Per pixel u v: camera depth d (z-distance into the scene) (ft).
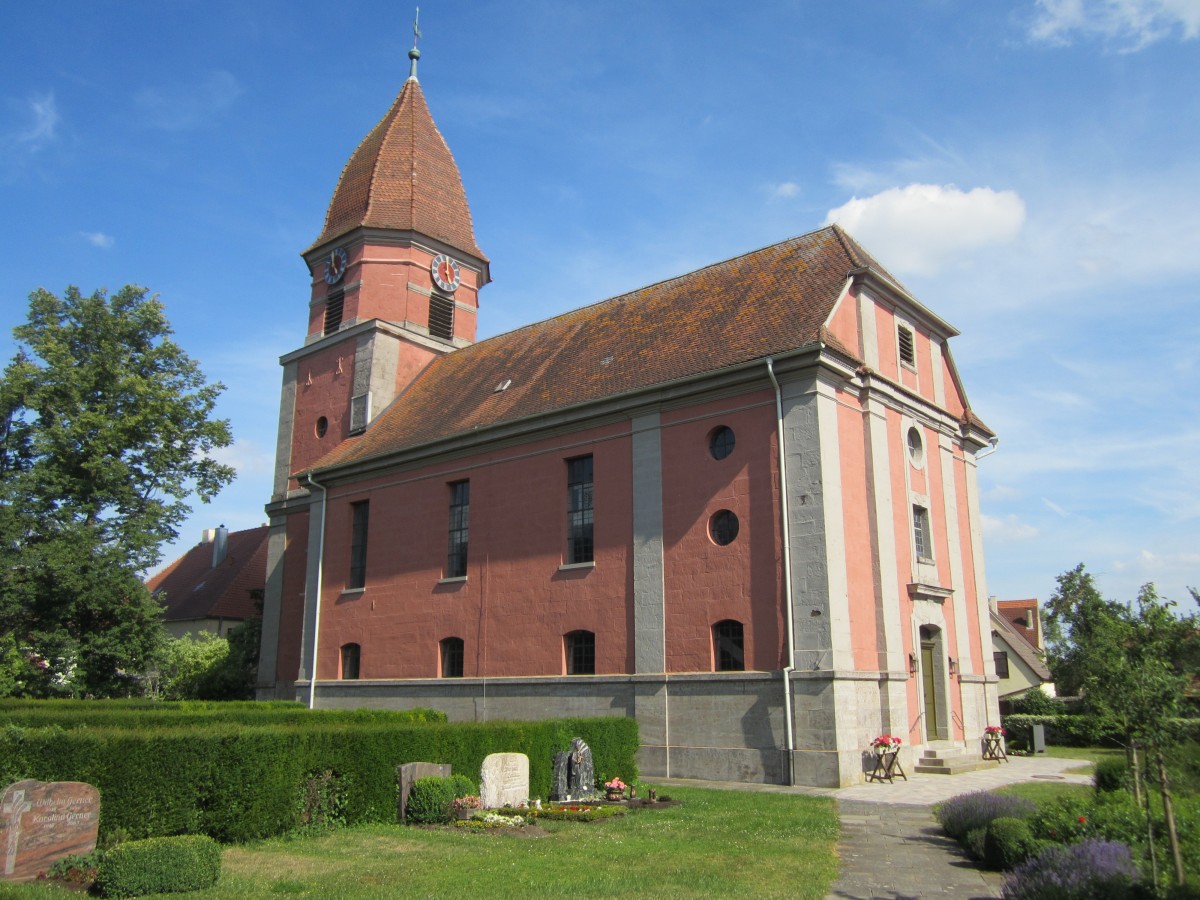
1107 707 32.78
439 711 86.69
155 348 120.78
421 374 122.21
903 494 80.69
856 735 66.69
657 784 67.15
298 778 44.96
